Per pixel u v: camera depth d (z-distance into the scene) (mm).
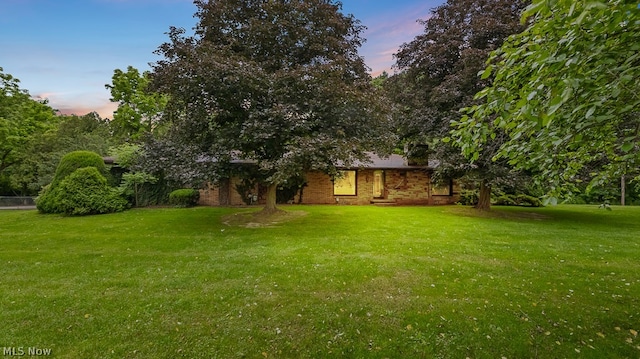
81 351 2447
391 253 5344
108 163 12922
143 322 2898
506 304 3291
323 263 4738
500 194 14359
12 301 3328
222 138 7988
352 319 2986
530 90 2199
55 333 2693
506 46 2525
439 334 2713
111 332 2723
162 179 13141
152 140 8594
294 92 7348
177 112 9023
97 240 6398
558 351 2459
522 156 3121
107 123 26734
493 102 2361
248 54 8562
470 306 3248
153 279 4043
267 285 3842
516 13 10109
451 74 10867
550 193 2883
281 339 2648
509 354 2432
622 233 7375
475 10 10930
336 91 7113
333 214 10477
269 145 7797
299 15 8414
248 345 2557
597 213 11492
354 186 15445
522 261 4895
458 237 6758
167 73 7152
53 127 20547
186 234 7039
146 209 11742
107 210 10562
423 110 11047
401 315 3061
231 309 3180
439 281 3990
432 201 15641
